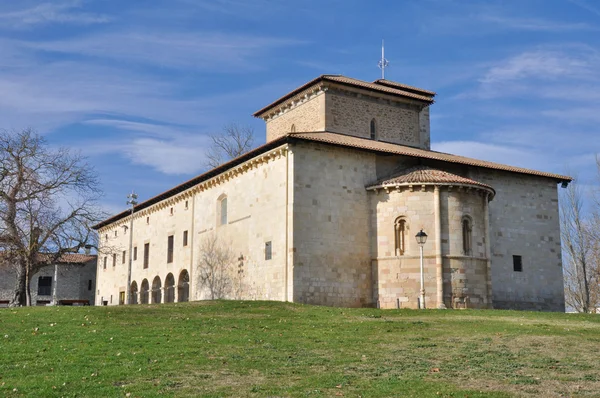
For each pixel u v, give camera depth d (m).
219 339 24.47
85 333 24.92
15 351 21.69
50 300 81.06
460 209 40.69
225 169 48.78
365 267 41.44
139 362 20.47
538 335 25.97
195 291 52.34
